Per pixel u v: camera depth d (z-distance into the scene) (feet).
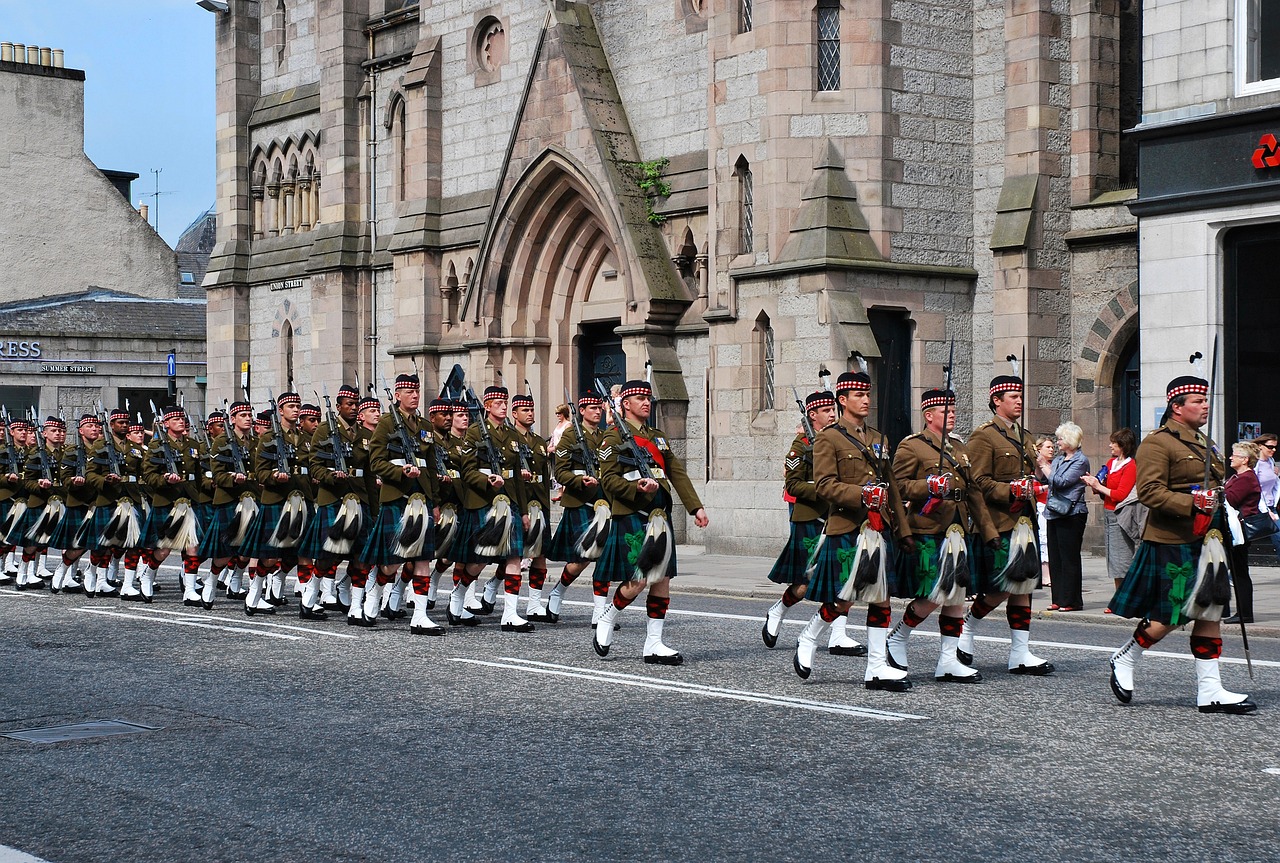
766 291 80.33
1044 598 59.62
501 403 51.29
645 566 40.70
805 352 78.43
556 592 52.16
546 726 32.30
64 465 67.31
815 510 42.37
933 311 80.33
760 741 30.48
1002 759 28.55
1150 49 66.74
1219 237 65.16
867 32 78.95
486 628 50.31
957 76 81.41
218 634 48.73
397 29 112.98
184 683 38.65
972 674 37.60
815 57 79.77
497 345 98.99
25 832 24.52
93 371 169.37
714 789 26.55
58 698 36.68
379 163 114.42
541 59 95.25
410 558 48.39
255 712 34.42
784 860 22.17
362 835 23.95
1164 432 33.32
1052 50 78.79
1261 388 64.69
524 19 99.40
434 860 22.54
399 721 33.09
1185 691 35.99
